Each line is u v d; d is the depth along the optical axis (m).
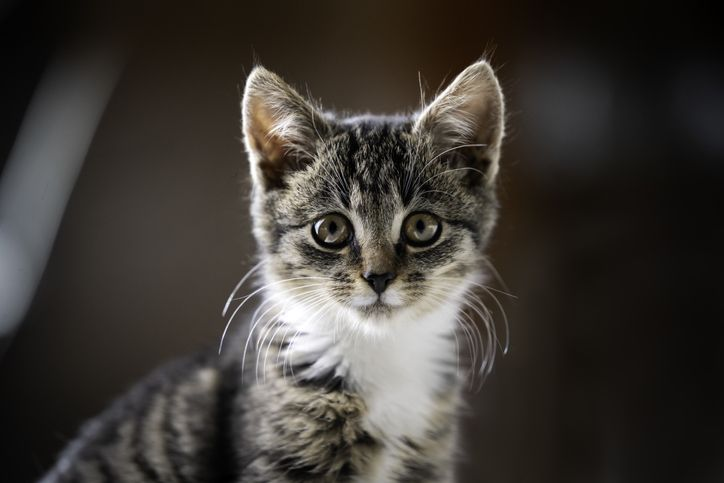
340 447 0.55
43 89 0.67
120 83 0.69
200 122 0.69
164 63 0.69
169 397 0.58
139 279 0.69
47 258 0.67
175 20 0.69
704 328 0.68
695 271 0.69
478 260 0.59
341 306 0.56
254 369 0.56
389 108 0.71
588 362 0.70
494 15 0.71
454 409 0.58
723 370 0.68
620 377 0.69
